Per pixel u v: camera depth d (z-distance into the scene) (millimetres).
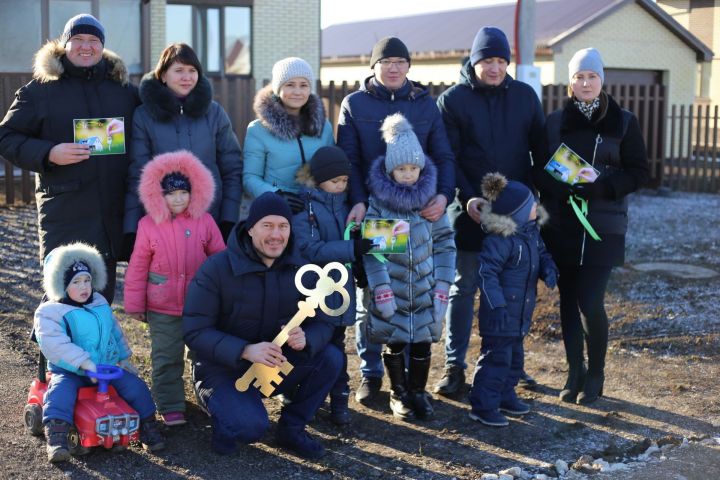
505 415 5148
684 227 11984
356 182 5180
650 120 16062
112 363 4488
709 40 32562
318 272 4262
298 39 19531
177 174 4613
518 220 4918
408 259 4891
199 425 4852
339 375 4891
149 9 16922
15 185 12422
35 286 7812
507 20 27344
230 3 18766
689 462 4473
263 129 5062
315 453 4465
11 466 4188
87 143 4773
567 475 4312
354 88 12898
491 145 5465
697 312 7426
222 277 4355
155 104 4871
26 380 5398
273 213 4258
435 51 26531
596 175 5109
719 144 26156
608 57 21344
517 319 4992
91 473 4172
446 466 4402
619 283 8445
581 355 5430
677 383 5730
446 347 5645
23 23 16297
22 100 4844
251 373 4320
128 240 4871
